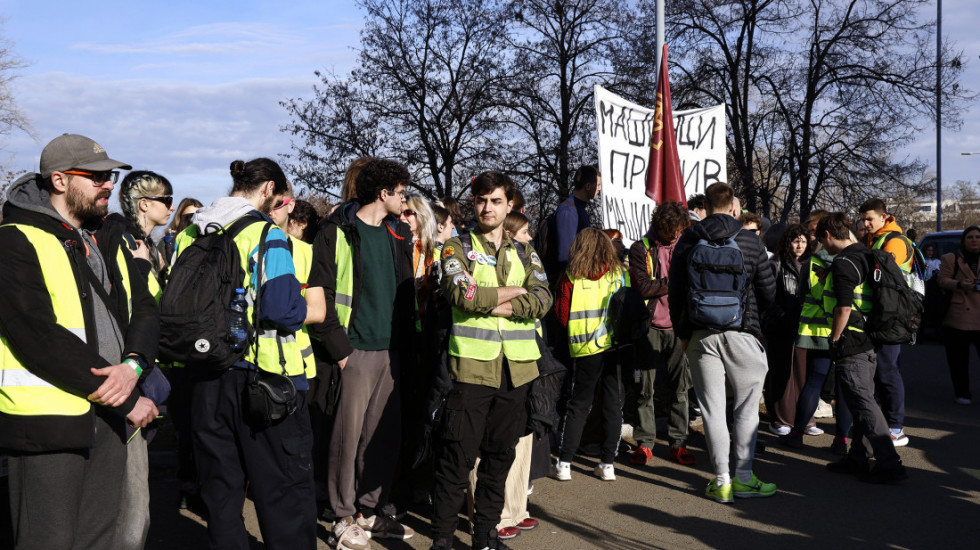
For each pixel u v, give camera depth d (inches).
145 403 117.0
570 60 996.6
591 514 189.8
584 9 973.8
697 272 193.9
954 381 330.0
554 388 163.2
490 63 982.4
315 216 219.0
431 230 192.4
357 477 168.7
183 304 121.5
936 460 239.5
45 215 110.8
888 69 957.8
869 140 950.4
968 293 323.0
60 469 109.1
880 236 276.7
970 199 3245.6
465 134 991.0
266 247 129.3
